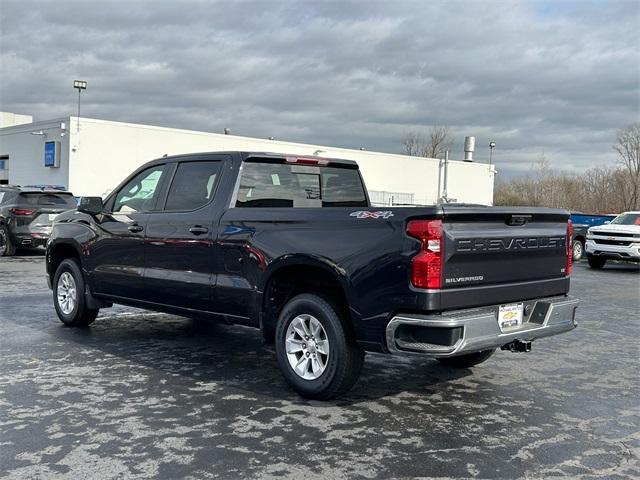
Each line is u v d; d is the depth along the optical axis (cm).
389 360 663
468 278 461
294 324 520
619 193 5509
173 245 615
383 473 372
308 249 500
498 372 621
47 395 510
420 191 4888
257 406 493
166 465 378
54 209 1692
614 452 414
